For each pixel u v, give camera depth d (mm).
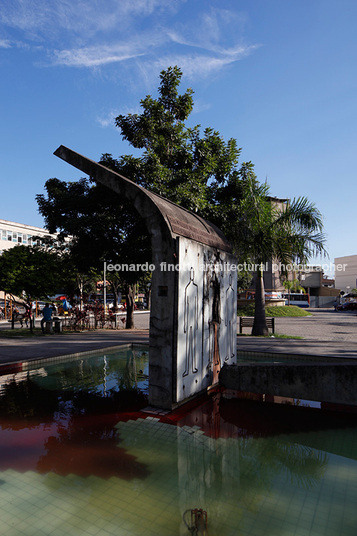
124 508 2240
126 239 13148
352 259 71250
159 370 4176
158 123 12477
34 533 1973
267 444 3383
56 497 2355
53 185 14086
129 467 2822
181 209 5191
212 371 5070
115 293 20922
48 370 6848
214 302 5246
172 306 4062
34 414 4145
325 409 4418
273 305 29844
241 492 2486
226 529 2039
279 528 2059
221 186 12719
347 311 36000
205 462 2965
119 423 3826
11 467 2785
